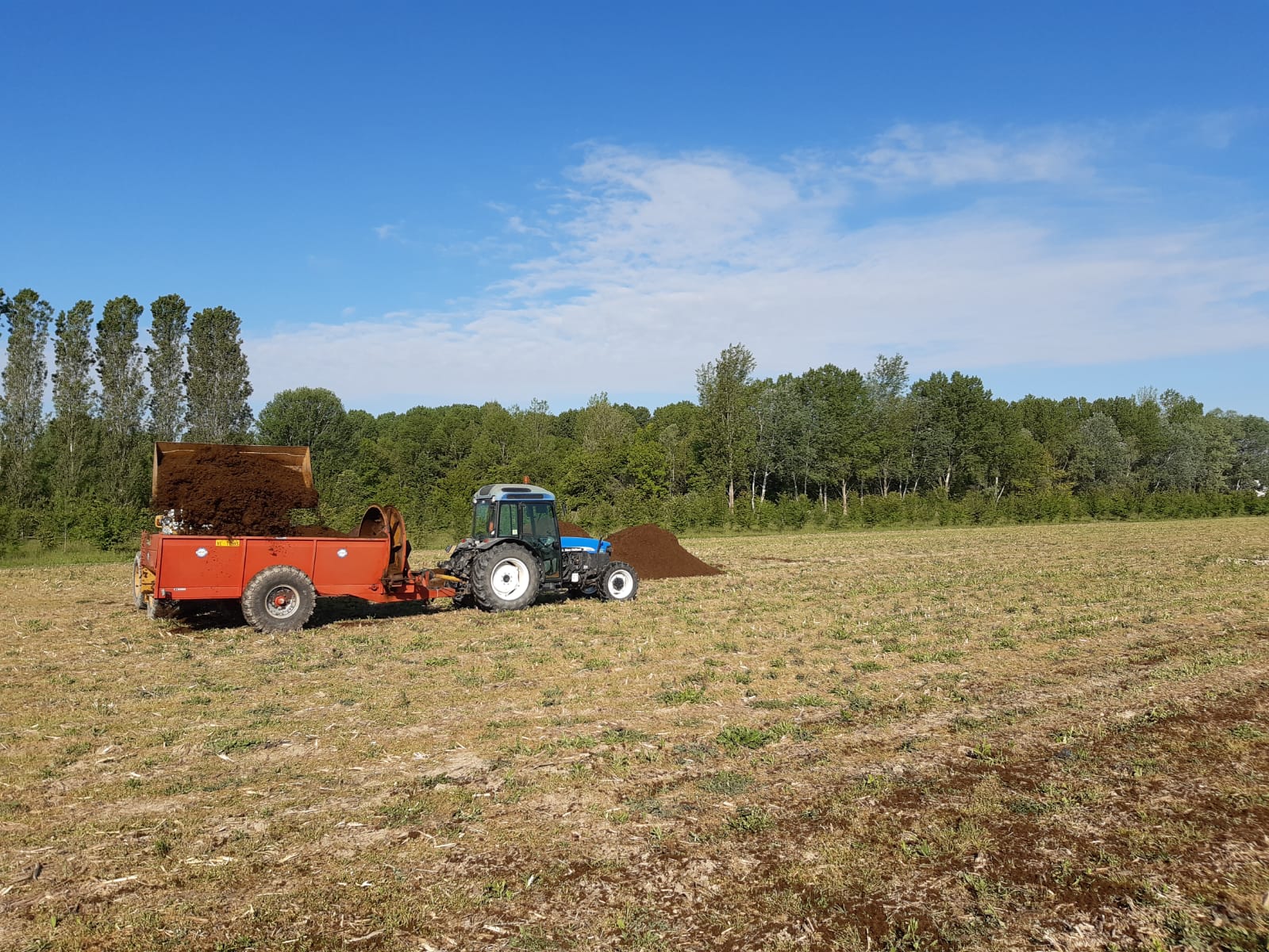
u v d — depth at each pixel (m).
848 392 66.56
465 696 8.48
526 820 5.39
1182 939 3.91
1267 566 19.59
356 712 7.87
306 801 5.69
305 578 12.10
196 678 9.25
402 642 11.27
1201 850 4.84
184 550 11.67
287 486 13.41
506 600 13.85
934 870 4.66
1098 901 4.29
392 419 112.50
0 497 33.91
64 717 7.67
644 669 9.70
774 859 4.82
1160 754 6.48
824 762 6.48
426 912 4.24
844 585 17.77
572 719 7.66
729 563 23.58
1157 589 15.84
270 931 4.07
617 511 36.94
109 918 4.18
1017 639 11.16
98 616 13.70
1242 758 6.32
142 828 5.25
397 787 5.95
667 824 5.31
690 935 4.05
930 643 11.03
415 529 30.80
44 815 5.49
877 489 71.19
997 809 5.46
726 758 6.59
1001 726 7.32
